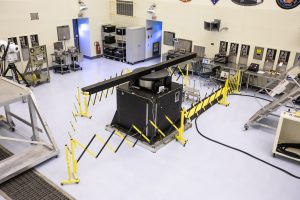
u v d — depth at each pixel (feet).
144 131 18.40
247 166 16.80
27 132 19.76
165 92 18.34
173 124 18.57
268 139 19.77
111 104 24.64
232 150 18.37
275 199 14.26
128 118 19.20
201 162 17.02
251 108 24.88
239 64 29.73
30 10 30.55
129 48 36.47
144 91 18.26
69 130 20.13
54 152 16.71
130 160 16.96
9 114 19.67
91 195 14.16
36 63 28.60
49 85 29.04
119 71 34.22
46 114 22.49
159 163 16.79
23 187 14.69
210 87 29.76
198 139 19.51
